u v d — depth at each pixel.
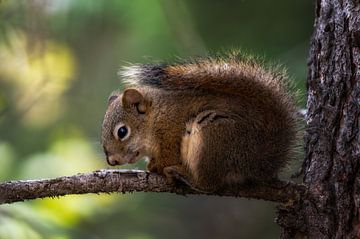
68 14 15.09
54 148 16.33
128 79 9.82
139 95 9.94
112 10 15.55
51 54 14.70
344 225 8.33
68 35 15.16
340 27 8.68
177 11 13.13
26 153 16.77
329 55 8.76
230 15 15.91
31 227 11.70
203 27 15.86
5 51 14.27
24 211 11.80
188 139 9.41
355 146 8.34
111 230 17.28
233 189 8.94
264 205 18.78
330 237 8.39
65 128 17.20
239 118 8.99
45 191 8.27
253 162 8.85
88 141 16.66
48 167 15.56
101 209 14.16
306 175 8.69
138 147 10.04
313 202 8.48
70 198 12.72
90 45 16.39
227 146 8.92
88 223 13.80
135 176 8.66
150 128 9.73
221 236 18.83
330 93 8.68
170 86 9.51
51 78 15.04
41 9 12.64
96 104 17.34
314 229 8.45
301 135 9.04
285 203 8.59
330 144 8.55
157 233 18.36
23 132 16.80
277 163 8.91
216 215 18.98
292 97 9.27
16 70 15.41
